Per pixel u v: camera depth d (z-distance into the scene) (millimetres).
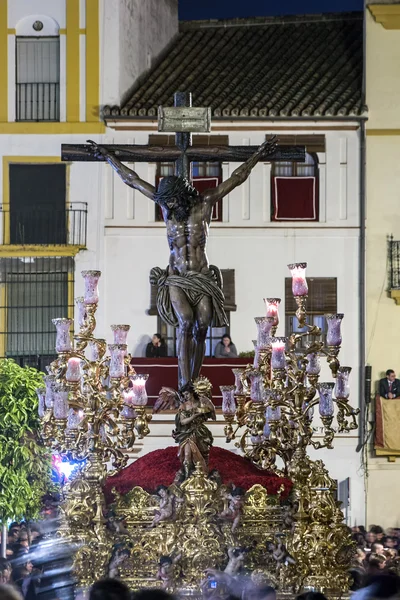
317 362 34750
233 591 28625
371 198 68875
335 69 71562
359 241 68812
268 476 34156
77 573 31609
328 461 66875
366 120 68500
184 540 31516
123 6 70062
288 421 35469
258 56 73312
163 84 71688
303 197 69000
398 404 66375
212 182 69062
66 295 69500
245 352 68500
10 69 70562
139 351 68875
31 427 52656
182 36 76500
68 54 70062
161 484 32438
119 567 31516
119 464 34000
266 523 32156
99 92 69688
